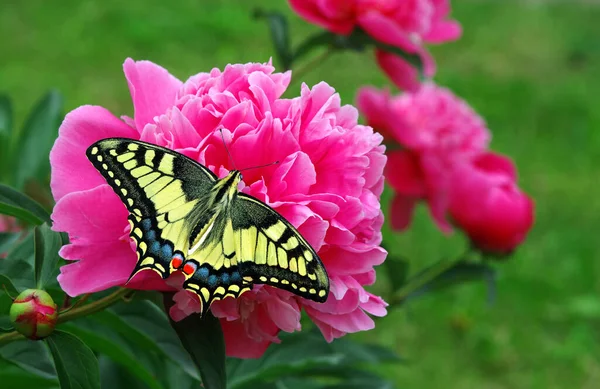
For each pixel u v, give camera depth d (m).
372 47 0.71
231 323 0.52
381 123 0.79
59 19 2.21
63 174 0.50
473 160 0.80
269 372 0.61
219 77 0.52
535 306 1.44
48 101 0.71
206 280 0.49
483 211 0.71
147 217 0.49
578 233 1.64
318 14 0.70
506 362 1.33
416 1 0.71
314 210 0.50
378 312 0.51
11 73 1.88
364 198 0.51
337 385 0.63
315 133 0.51
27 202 0.52
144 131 0.50
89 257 0.49
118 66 2.00
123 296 0.51
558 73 2.32
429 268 0.70
